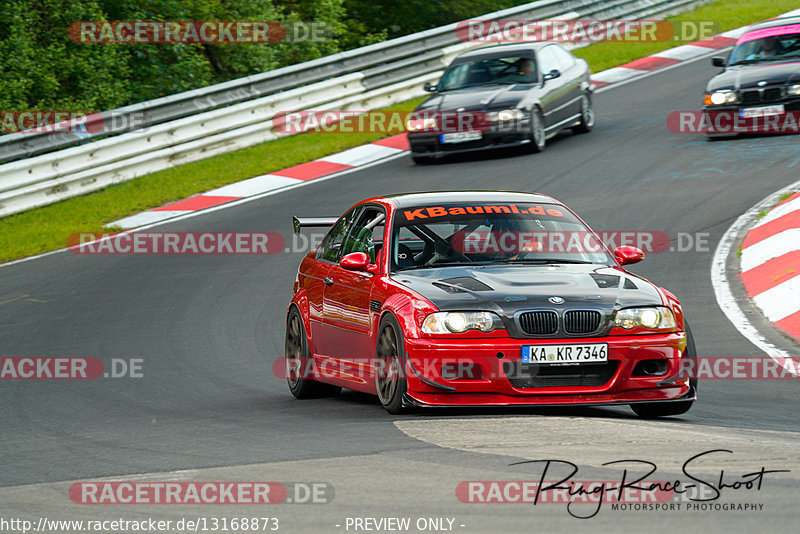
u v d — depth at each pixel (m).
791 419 22.81
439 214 26.08
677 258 41.00
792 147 56.59
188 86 86.94
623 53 92.69
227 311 39.16
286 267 45.31
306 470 17.75
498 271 23.97
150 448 21.42
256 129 71.25
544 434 19.39
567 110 64.88
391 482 16.38
